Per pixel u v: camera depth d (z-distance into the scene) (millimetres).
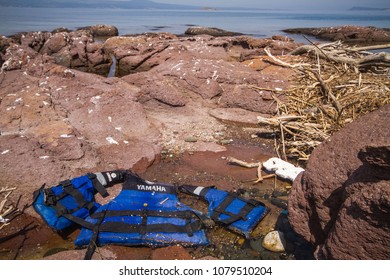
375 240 2621
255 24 69500
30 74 9023
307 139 6281
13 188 4484
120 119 6887
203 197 4770
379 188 2568
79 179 4797
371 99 6879
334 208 3129
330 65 10117
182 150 6379
